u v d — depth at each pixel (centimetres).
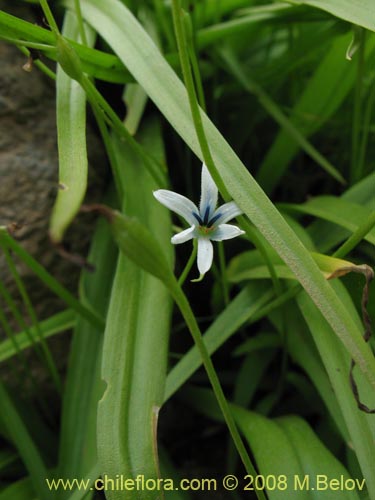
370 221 21
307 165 38
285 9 29
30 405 30
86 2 27
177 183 36
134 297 24
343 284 26
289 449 23
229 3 33
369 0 24
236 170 20
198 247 20
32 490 27
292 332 27
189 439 33
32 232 30
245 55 38
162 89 22
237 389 30
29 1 30
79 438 27
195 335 18
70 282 31
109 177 33
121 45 24
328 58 31
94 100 22
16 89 31
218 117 38
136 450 21
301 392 29
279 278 26
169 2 32
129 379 22
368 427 21
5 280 30
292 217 30
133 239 16
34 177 31
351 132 34
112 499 20
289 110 33
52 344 31
